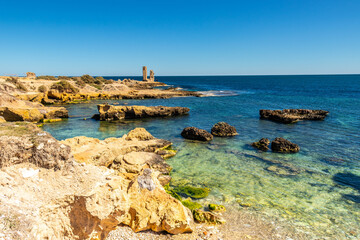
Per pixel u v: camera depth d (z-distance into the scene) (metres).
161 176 14.90
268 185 14.54
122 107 39.59
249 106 52.03
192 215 10.97
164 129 31.06
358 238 9.68
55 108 39.50
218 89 106.69
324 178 15.50
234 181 15.14
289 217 11.16
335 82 164.00
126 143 20.02
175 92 81.19
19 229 5.30
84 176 8.08
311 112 37.94
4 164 7.19
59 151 8.02
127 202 8.87
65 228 7.19
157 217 9.45
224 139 25.75
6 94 36.12
